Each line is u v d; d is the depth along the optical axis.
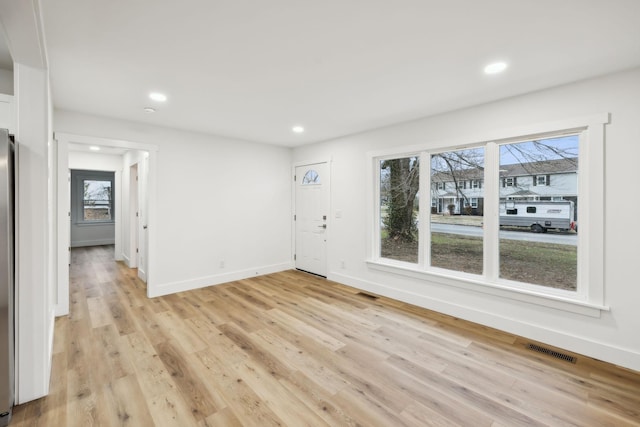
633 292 2.26
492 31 1.80
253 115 3.44
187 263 4.21
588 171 2.44
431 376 2.18
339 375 2.19
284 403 1.88
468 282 3.15
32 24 1.41
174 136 4.06
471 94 2.78
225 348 2.56
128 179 5.77
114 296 3.90
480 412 1.82
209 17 1.66
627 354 2.28
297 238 5.43
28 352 1.86
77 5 1.54
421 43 1.94
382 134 3.95
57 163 3.21
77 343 2.62
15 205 1.83
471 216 3.27
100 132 3.48
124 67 2.26
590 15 1.62
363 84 2.57
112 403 1.87
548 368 2.28
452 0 1.52
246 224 4.86
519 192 2.91
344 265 4.48
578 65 2.20
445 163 3.47
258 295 3.99
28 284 1.86
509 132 2.84
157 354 2.45
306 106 3.14
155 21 1.70
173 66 2.25
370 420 1.74
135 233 5.52
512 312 2.87
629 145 2.26
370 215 4.11
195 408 1.83
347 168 4.43
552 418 1.77
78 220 8.26
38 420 1.72
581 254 2.54
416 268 3.69
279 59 2.15
